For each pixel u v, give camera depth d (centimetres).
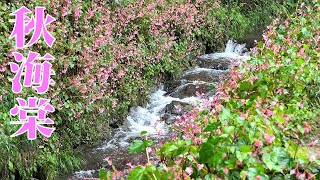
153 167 248
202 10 1044
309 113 390
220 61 980
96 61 612
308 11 668
